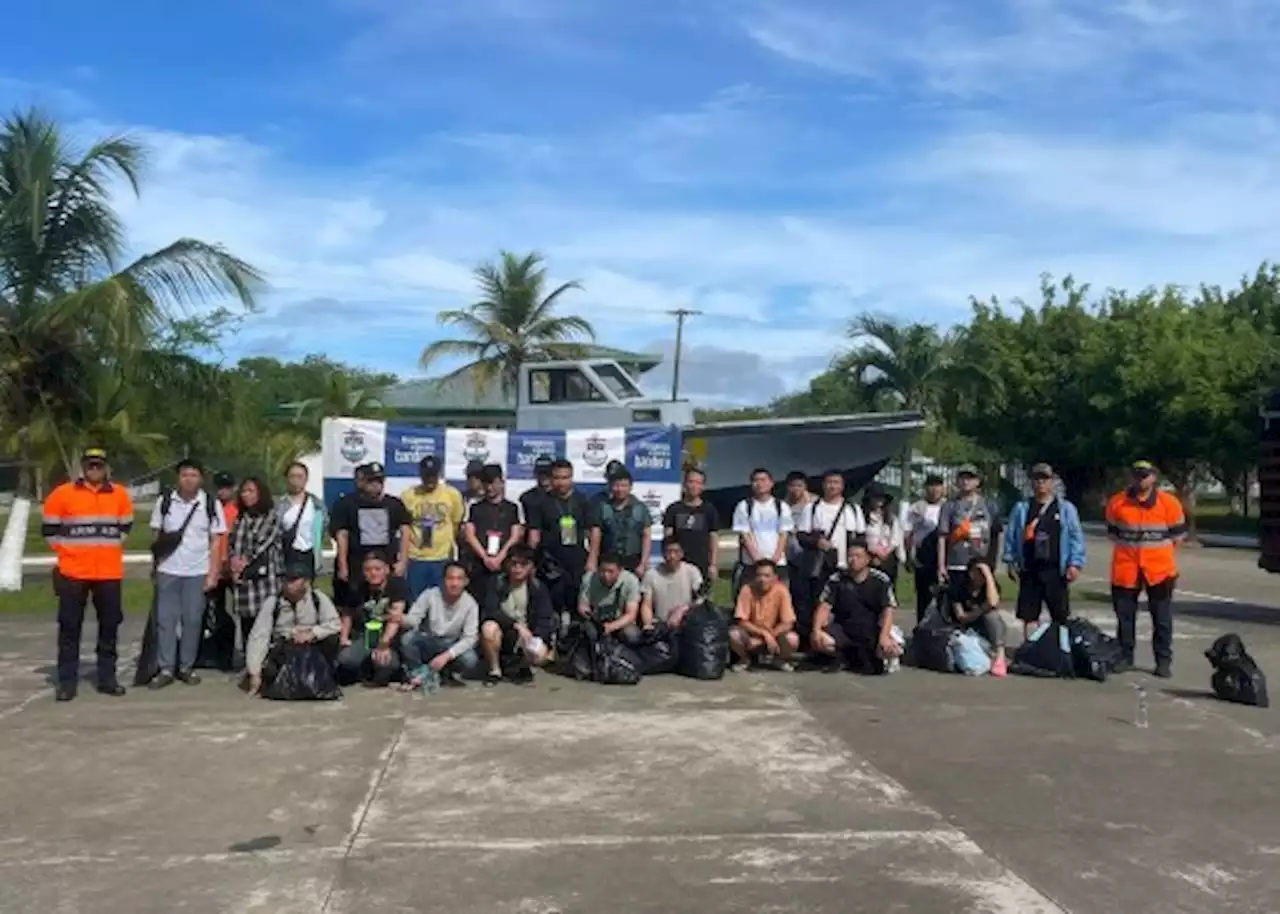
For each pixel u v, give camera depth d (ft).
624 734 26.89
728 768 23.89
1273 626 46.80
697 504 37.83
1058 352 150.71
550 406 65.62
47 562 76.64
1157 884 17.42
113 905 16.53
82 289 54.44
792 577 38.06
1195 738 26.76
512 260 125.29
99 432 59.06
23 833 19.74
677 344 168.25
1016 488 146.51
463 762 24.30
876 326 124.57
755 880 17.48
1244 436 115.55
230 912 16.29
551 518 36.37
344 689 32.19
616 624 34.04
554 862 18.25
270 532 34.32
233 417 67.41
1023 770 23.85
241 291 57.62
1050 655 34.40
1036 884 17.38
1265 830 20.04
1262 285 151.12
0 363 55.31
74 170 55.16
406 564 35.09
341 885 17.28
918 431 58.95
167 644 32.65
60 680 30.73
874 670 34.78
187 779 23.03
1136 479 35.01
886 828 20.01
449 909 16.37
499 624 33.30
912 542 40.83
